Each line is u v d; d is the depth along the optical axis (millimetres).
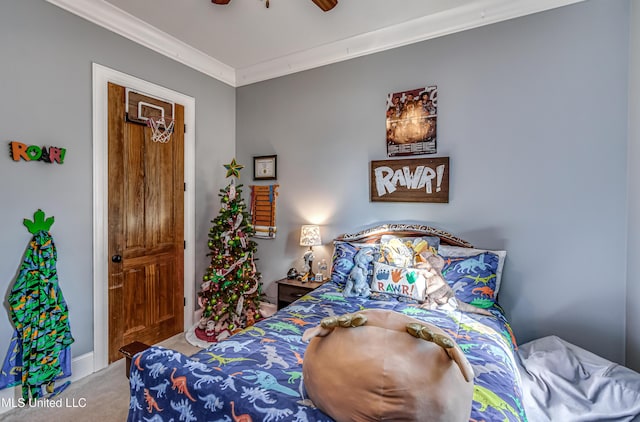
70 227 2199
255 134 3498
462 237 2432
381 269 2213
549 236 2162
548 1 2123
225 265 2912
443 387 774
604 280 2018
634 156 1873
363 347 856
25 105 1973
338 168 2988
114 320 2467
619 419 1415
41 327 1960
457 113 2441
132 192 2598
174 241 2967
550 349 1881
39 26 2029
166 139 2873
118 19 2438
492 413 980
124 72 2523
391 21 2551
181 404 993
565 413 1496
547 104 2150
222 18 2512
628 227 1935
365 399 769
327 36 2791
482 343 1479
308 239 2871
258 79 3439
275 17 2498
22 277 1923
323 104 3059
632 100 1894
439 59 2500
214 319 2918
